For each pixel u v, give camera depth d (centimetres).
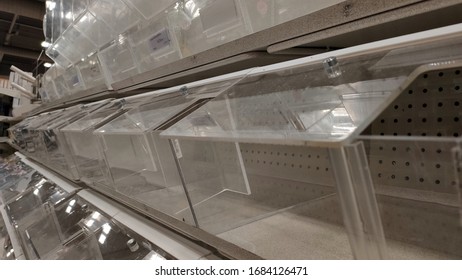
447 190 51
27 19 509
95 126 128
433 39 47
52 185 210
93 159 153
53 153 219
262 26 71
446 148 43
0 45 601
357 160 35
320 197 77
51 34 229
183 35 99
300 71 72
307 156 81
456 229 51
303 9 63
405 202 58
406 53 53
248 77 86
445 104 59
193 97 98
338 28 55
